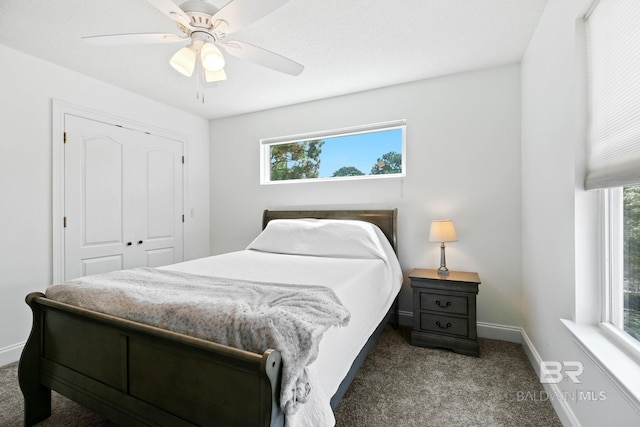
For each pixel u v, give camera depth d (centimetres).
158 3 127
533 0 172
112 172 283
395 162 298
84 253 262
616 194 128
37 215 232
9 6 170
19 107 222
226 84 281
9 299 217
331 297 137
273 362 90
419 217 279
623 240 125
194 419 106
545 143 181
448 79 267
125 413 123
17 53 221
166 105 334
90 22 186
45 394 155
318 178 332
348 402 167
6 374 200
